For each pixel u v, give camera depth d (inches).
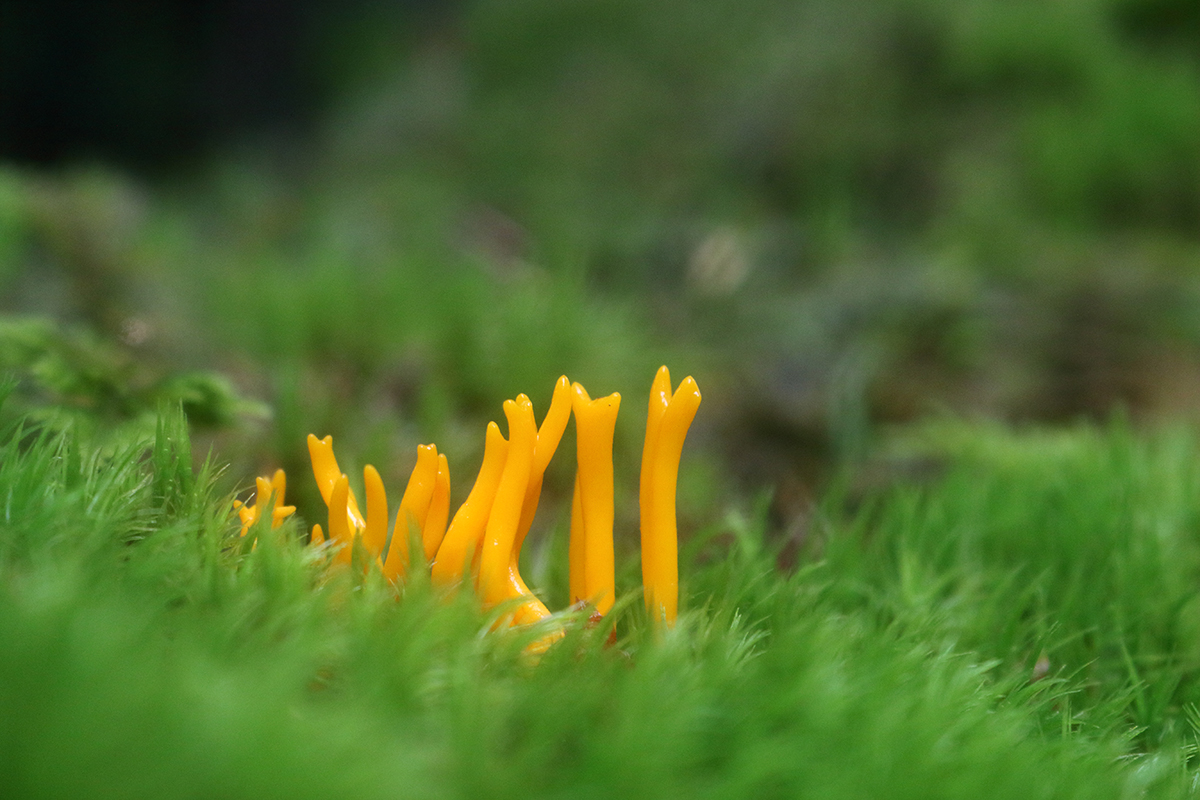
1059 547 25.0
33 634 18.8
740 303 60.3
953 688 20.9
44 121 137.2
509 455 21.1
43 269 41.9
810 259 65.8
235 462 27.2
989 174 74.1
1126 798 20.7
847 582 23.7
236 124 138.6
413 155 102.0
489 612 20.7
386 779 18.8
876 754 19.8
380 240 75.9
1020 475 29.5
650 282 68.2
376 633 20.0
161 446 21.6
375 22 133.6
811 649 20.6
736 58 91.2
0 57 133.2
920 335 51.8
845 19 87.3
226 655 19.7
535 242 77.3
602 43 99.7
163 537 20.6
